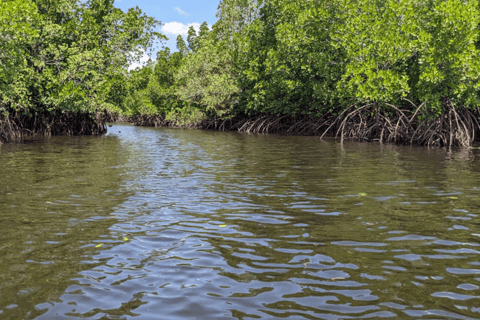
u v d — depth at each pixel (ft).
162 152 51.90
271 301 10.52
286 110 100.89
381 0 72.79
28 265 13.00
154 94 183.83
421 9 64.34
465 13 53.36
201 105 134.82
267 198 22.94
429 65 57.00
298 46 89.15
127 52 100.32
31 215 19.03
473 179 29.12
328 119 92.02
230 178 30.22
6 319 9.61
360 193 24.14
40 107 86.99
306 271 12.46
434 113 60.13
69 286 11.46
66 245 14.89
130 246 14.82
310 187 26.27
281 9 101.04
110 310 10.07
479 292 10.91
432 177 30.07
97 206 20.95
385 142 68.39
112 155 47.80
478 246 14.58
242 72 112.27
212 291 11.12
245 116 129.49
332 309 10.05
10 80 69.41
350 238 15.60
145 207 20.77
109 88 91.91
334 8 82.02
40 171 33.58
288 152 50.67
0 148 56.59
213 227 17.22
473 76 53.67
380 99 65.62
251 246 14.79
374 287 11.29
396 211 19.71
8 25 59.98
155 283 11.66
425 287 11.25
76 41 92.38
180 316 9.77
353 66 69.41
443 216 18.72
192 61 130.00
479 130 65.51
